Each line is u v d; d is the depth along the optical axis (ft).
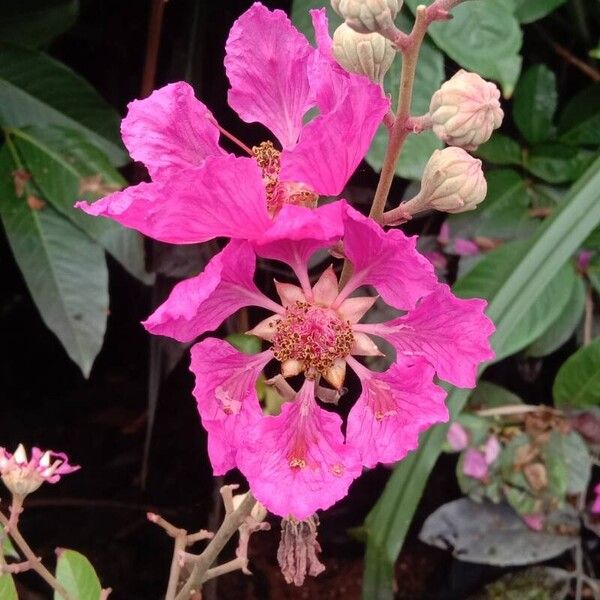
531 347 0.97
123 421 1.36
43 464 0.60
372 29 0.48
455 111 0.49
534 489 0.96
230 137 0.56
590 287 0.98
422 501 1.20
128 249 0.86
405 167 0.79
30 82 0.87
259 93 0.56
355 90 0.45
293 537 0.62
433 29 0.78
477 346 0.52
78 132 0.87
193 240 0.49
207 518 1.27
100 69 1.12
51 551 1.23
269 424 0.53
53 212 0.86
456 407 0.87
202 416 0.53
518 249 0.90
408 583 1.22
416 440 0.53
